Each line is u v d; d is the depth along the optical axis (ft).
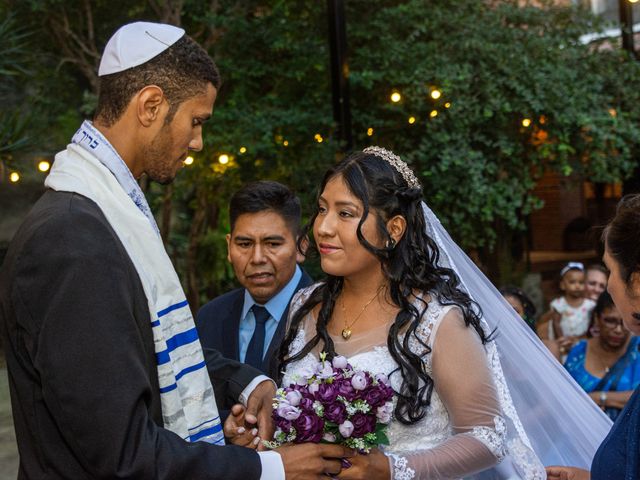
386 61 21.84
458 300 7.03
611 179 24.35
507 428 7.09
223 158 20.01
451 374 6.68
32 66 22.43
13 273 5.44
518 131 23.30
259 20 21.54
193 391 6.23
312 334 7.68
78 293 5.23
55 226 5.40
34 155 22.26
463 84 21.84
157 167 6.31
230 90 22.75
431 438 6.88
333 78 18.80
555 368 7.92
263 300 9.54
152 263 5.99
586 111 23.41
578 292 16.69
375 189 7.04
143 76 6.04
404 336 6.97
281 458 5.93
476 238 23.39
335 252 7.06
